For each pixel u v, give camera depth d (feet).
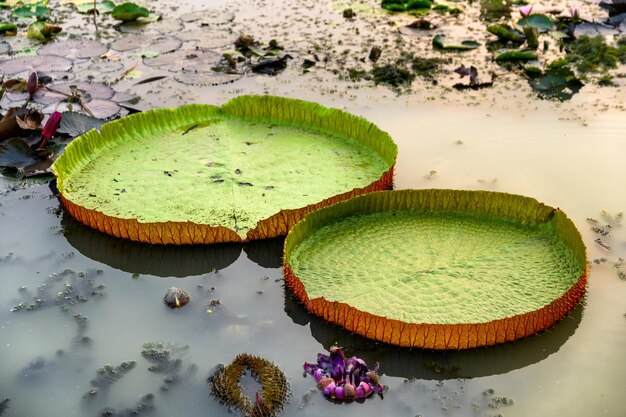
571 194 17.87
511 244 15.46
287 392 12.14
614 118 21.66
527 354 13.08
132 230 15.84
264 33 28.81
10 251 15.87
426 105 22.58
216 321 13.85
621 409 11.96
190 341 13.39
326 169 18.28
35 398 12.29
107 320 13.96
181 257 15.62
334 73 25.02
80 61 25.91
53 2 32.55
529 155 19.65
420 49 27.32
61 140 19.99
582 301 14.33
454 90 23.71
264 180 17.76
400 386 12.36
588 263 15.06
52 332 13.69
